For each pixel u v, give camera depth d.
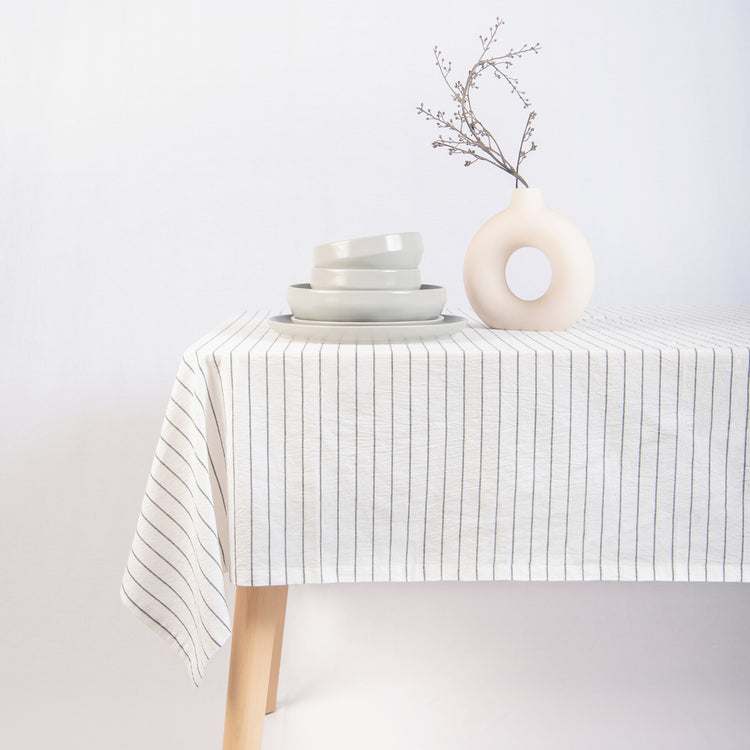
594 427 0.92
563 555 0.94
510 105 1.65
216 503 0.95
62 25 1.63
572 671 1.51
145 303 1.69
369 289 1.01
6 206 1.67
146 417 1.71
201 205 1.67
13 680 1.52
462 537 0.94
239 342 1.00
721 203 1.68
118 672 1.54
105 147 1.66
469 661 1.55
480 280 1.16
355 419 0.91
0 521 1.71
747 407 0.92
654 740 1.31
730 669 1.52
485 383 0.91
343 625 1.63
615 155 1.66
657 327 1.17
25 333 1.69
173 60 1.64
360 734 1.33
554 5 1.63
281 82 1.65
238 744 1.01
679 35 1.63
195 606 0.94
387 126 1.66
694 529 0.94
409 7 1.63
